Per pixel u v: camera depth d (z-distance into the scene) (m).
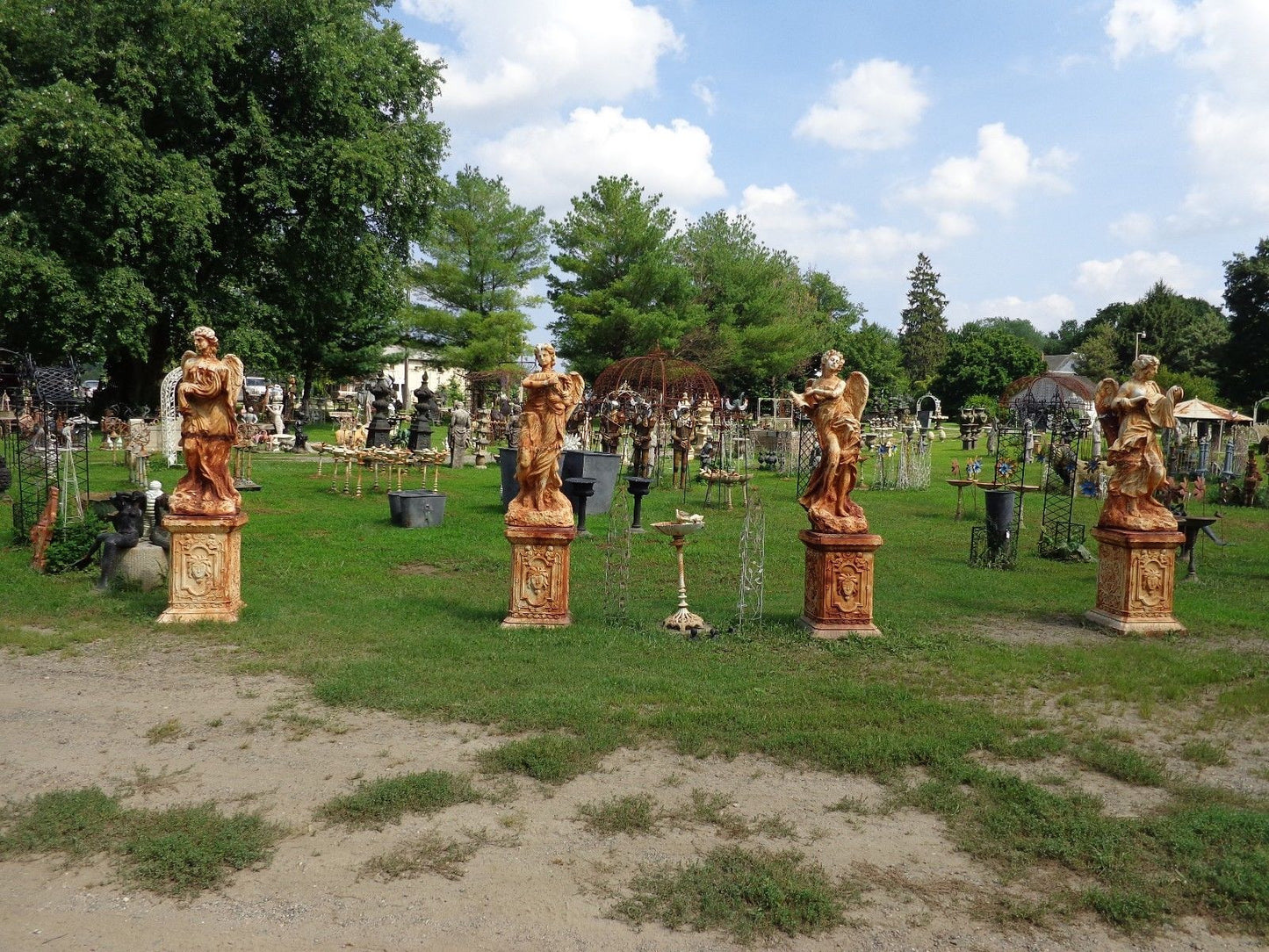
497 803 5.29
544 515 9.30
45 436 17.69
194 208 27.12
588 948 3.96
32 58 27.44
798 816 5.21
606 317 43.56
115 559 10.57
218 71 30.47
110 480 19.42
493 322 47.81
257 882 4.43
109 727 6.40
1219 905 4.33
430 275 49.34
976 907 4.31
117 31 27.92
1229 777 5.93
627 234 45.28
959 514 19.25
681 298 46.78
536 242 52.16
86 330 27.38
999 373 68.25
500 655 8.16
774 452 29.33
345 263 32.72
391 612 10.02
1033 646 9.08
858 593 9.22
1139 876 4.56
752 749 6.18
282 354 36.09
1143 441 9.98
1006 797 5.44
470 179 50.25
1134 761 5.95
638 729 6.45
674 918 4.16
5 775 5.55
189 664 7.93
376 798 5.20
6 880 4.41
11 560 12.00
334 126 32.28
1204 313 82.31
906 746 6.15
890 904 4.33
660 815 5.19
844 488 9.40
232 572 9.50
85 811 5.00
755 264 53.78
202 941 3.96
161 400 23.62
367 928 4.07
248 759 5.86
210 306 30.97
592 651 8.41
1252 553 15.72
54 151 25.88
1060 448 24.58
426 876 4.50
